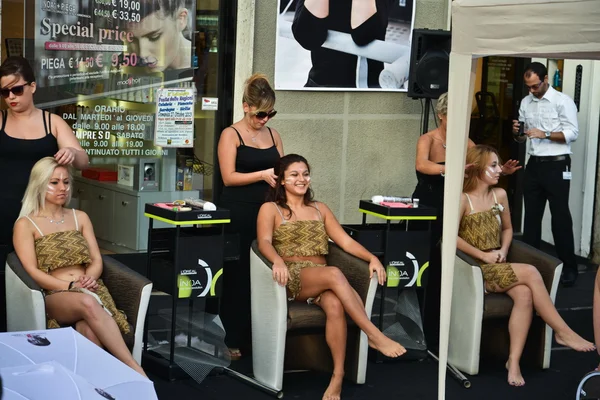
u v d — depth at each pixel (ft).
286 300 17.78
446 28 25.52
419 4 25.12
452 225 14.38
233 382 18.66
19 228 16.88
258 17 23.15
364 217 20.63
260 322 18.24
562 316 24.49
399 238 19.99
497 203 20.85
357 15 24.26
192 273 18.11
